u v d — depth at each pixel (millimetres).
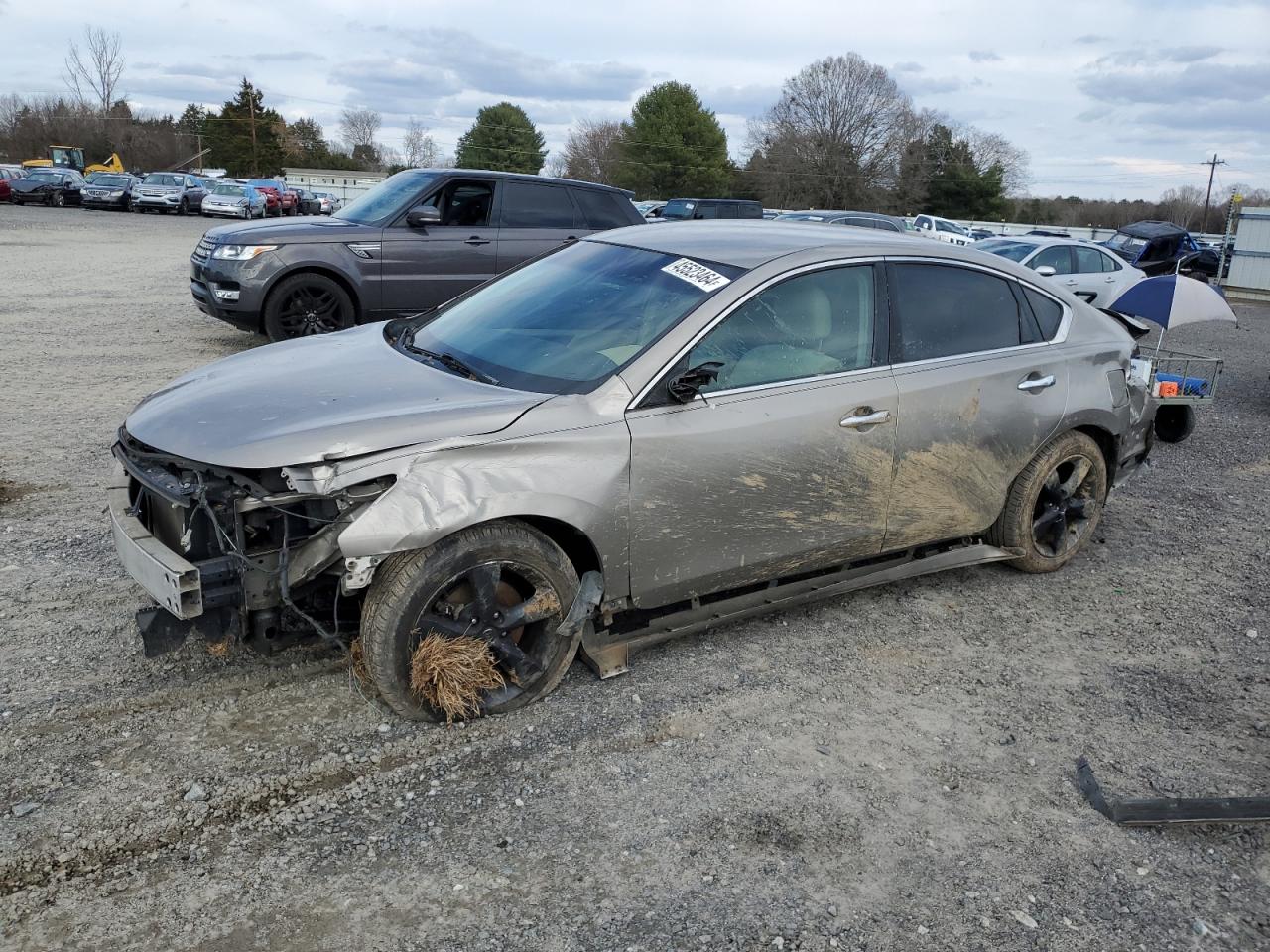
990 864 2973
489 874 2801
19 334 11062
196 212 42688
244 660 3869
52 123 88875
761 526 3953
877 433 4176
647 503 3633
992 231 52781
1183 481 7430
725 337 3832
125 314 13031
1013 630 4633
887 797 3273
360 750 3340
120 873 2723
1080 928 2725
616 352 3764
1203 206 101375
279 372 3830
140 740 3336
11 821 2893
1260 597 5156
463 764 3311
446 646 3393
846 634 4492
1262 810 3244
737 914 2691
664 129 83125
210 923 2559
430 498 3193
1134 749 3664
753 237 4387
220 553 3363
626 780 3271
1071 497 5148
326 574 3451
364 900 2670
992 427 4598
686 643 4297
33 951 2428
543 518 3527
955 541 4953
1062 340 4984
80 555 4855
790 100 85938
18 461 6352
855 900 2779
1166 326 8297
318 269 9672
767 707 3797
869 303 4270
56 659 3834
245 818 2977
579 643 3816
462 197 10234
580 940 2566
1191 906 2842
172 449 3283
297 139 115938
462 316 4418
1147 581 5316
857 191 83750
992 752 3590
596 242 4672
